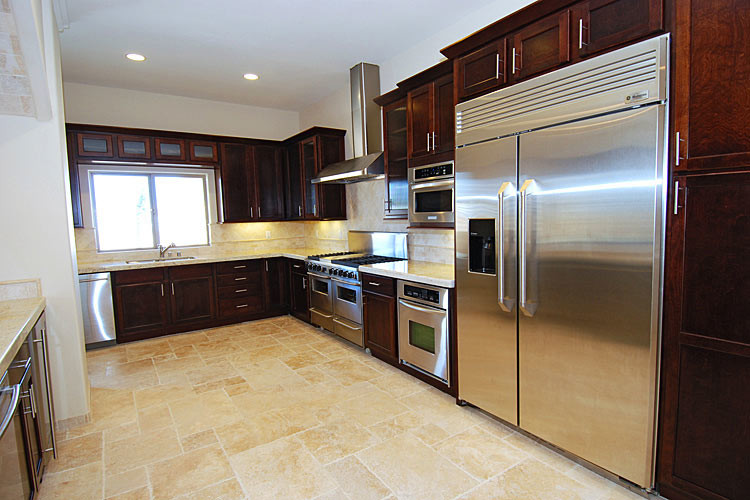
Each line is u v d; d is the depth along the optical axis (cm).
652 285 171
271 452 228
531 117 210
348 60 405
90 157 433
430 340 300
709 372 161
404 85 329
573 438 206
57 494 196
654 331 172
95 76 429
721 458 160
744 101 145
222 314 493
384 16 316
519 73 219
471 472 206
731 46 147
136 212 483
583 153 189
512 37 222
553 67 203
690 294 163
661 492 181
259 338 442
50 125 241
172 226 507
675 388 171
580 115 189
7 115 232
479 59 242
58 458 225
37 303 224
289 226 598
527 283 217
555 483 197
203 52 373
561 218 200
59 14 291
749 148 145
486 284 243
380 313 350
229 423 261
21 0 181
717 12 149
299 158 514
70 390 257
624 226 177
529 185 212
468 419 260
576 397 202
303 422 260
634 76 170
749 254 148
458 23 327
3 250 236
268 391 307
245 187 525
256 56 387
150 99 491
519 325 226
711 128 153
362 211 478
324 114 528
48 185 242
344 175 406
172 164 477
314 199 491
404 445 232
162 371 351
